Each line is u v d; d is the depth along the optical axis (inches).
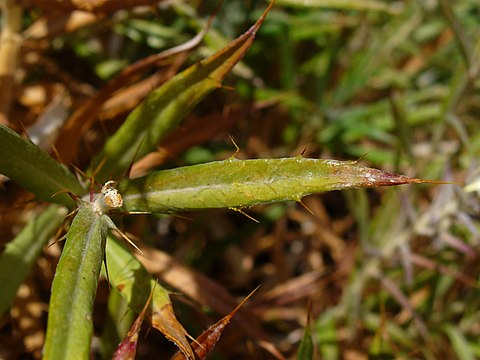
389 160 10.6
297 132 11.0
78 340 4.8
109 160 6.6
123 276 6.1
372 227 9.1
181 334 5.6
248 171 5.5
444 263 9.7
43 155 5.9
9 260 6.9
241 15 10.1
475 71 9.2
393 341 9.4
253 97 10.2
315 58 11.3
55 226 7.2
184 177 5.7
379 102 11.9
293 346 9.8
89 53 9.7
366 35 11.7
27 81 9.5
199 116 10.6
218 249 9.9
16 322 8.0
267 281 10.5
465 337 9.8
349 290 9.2
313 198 10.9
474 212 8.8
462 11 12.2
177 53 7.4
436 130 9.6
